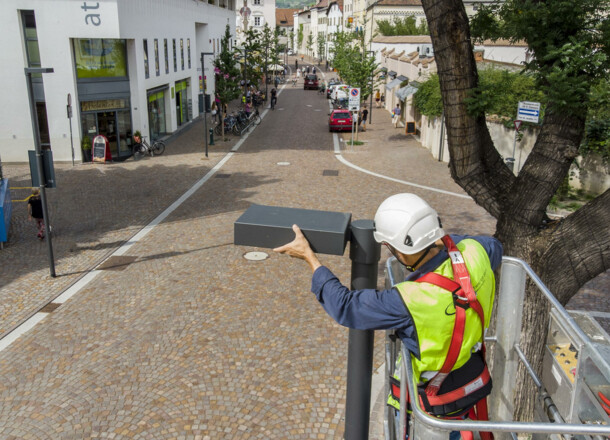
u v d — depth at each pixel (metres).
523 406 4.60
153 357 9.13
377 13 63.59
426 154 28.44
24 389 8.28
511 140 22.77
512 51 30.91
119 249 14.27
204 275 12.46
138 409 7.81
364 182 22.12
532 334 5.28
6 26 23.86
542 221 5.45
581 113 5.05
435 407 2.25
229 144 31.34
